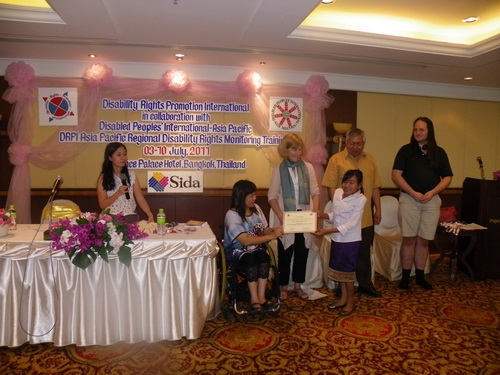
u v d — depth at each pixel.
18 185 4.27
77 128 4.40
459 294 3.72
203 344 2.68
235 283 2.94
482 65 4.32
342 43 3.58
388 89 5.14
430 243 5.56
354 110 5.12
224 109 4.71
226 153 4.79
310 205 3.44
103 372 2.33
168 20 3.07
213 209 4.84
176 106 4.63
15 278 2.47
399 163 3.81
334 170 3.55
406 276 3.85
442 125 5.51
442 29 3.95
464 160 5.66
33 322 2.51
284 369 2.38
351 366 2.42
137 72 4.43
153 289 2.56
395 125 5.29
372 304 3.45
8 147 4.45
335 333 2.87
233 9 2.85
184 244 2.59
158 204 4.73
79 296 2.50
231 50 3.87
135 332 2.58
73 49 3.86
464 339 2.79
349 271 3.18
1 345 2.49
